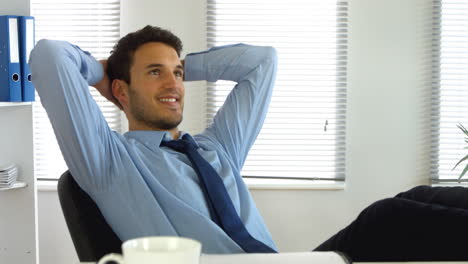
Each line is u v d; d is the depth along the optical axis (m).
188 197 1.70
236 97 2.11
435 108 3.54
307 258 0.99
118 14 3.52
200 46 3.51
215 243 1.64
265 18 3.53
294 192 3.53
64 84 1.60
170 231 1.63
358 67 3.54
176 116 1.91
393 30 3.52
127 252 0.57
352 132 3.56
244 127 2.08
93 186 1.67
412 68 3.53
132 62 1.91
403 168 3.57
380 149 3.56
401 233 1.50
